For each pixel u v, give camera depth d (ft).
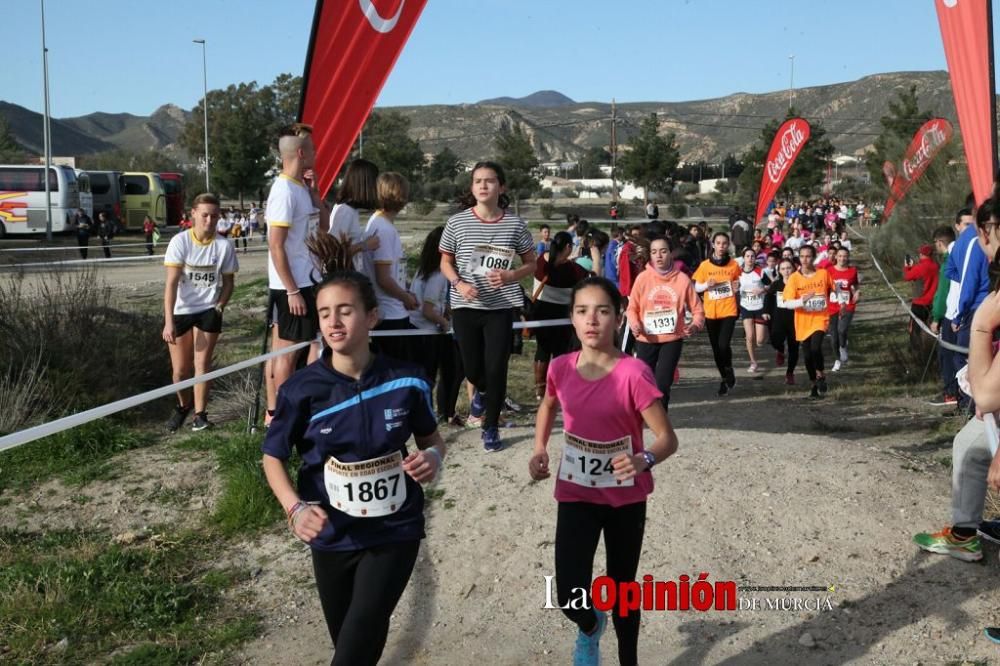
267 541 18.70
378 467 10.93
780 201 191.31
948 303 29.50
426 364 24.75
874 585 15.24
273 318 22.63
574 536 12.57
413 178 207.92
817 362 34.91
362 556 11.00
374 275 22.40
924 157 65.36
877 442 26.76
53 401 25.72
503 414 27.07
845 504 17.46
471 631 15.25
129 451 23.47
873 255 82.74
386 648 14.90
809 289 34.88
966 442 15.33
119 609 16.03
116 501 20.59
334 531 10.95
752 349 41.55
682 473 18.90
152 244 101.55
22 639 15.06
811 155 179.32
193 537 19.03
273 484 10.84
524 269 20.48
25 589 16.46
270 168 195.93
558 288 29.71
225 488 20.72
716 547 16.49
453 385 24.62
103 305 31.19
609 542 13.02
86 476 21.67
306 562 17.87
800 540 16.55
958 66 22.21
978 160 22.03
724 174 348.18
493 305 20.59
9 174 120.67
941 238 37.70
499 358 20.68
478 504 18.70
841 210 164.55
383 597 10.70
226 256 24.95
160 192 152.46
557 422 25.53
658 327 25.23
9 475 21.86
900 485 18.26
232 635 15.30
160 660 14.48
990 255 14.80
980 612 14.25
